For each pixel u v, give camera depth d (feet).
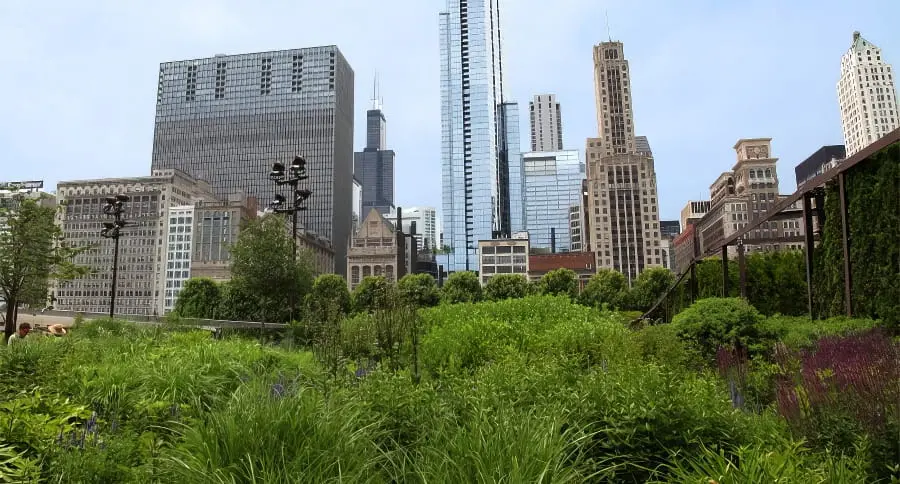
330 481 11.37
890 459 13.94
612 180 506.07
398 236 492.95
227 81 619.26
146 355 31.89
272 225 83.82
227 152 604.90
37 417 16.03
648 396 15.56
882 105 571.28
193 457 12.67
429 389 17.92
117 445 14.85
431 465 12.09
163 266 461.78
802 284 72.18
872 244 42.14
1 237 79.51
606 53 542.57
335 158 591.37
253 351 33.58
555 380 19.24
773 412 19.52
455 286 264.52
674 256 598.34
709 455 12.87
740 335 37.40
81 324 64.39
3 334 75.97
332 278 220.84
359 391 17.78
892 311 39.09
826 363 22.81
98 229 470.39
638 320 67.05
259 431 12.75
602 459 14.03
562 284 277.03
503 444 12.00
